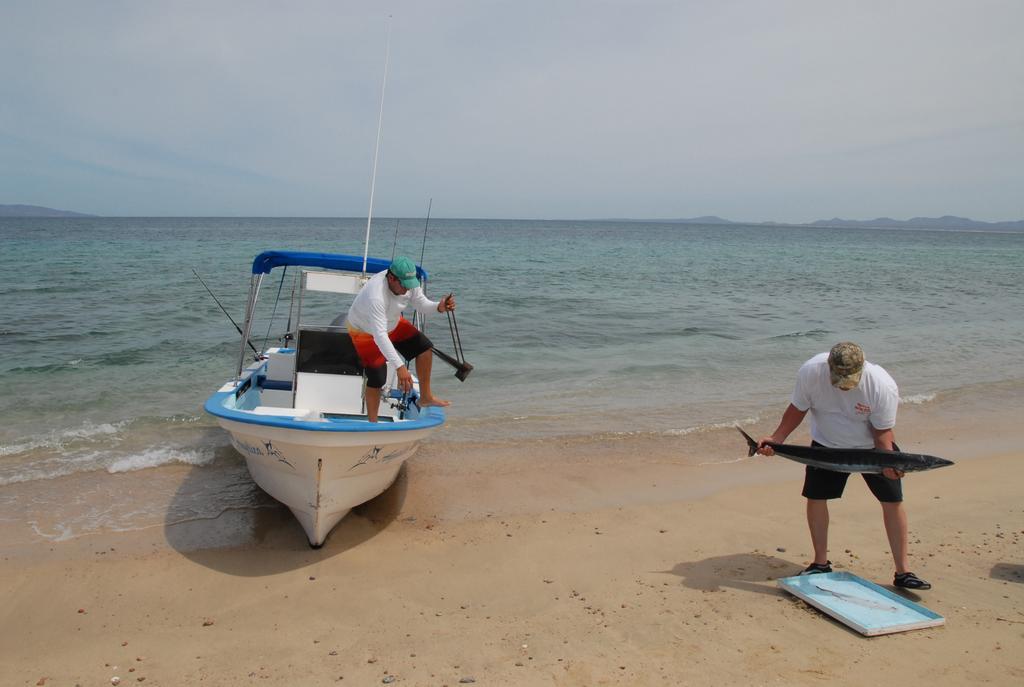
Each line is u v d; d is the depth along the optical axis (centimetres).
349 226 13512
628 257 4956
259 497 720
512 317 1939
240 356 809
